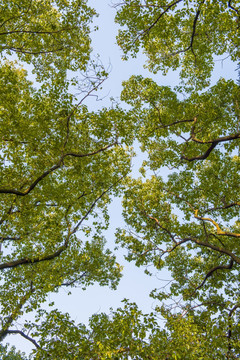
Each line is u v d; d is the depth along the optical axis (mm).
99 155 13328
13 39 11648
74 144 12578
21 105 12078
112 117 12352
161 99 13445
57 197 12977
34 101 11633
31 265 12148
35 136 11477
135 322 8062
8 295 12008
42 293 12320
